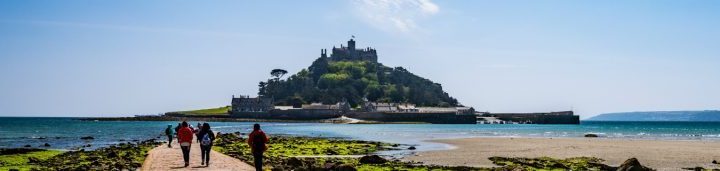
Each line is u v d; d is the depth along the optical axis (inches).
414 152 2253.9
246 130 5605.3
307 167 1374.3
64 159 1691.7
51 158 1734.7
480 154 2146.9
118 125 7824.8
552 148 2544.3
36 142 3014.3
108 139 3435.0
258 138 1107.9
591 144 2859.3
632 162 1357.0
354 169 1327.5
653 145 2760.8
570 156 2060.8
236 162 1353.3
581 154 2169.0
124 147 2258.9
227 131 5216.5
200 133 1249.4
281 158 1699.1
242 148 2293.3
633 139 3567.9
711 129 6914.4
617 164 1731.1
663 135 4495.6
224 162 1346.0
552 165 1574.8
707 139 3609.7
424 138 3737.7
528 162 1675.7
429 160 1846.7
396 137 3951.8
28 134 4276.6
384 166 1508.4
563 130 6205.7
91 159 1662.2
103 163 1478.8
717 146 2669.8
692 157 2005.4
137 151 2005.4
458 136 4136.3
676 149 2444.6
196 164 1288.1
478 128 7052.2
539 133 4958.2
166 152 1656.0
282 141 2960.1
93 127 6638.8
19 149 2082.9
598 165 1563.7
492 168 1497.3
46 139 3378.4
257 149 1105.4
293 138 3447.3
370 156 1606.8
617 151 2326.5
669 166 1665.8
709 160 1883.6
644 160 1878.7
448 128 6973.4
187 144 1245.7
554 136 4165.8
